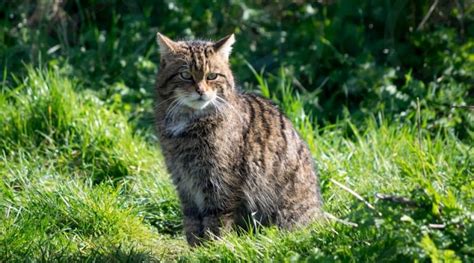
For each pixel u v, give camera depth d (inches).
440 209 295.9
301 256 313.7
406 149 457.4
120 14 626.5
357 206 313.7
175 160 378.0
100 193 400.5
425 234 279.9
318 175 418.0
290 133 392.5
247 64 549.6
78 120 475.5
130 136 476.1
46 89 490.6
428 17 567.2
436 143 463.2
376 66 550.3
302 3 620.4
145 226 396.8
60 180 423.8
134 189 431.2
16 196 400.2
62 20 597.9
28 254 340.8
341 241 315.0
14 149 462.9
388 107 528.4
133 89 556.1
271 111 391.9
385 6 573.3
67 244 357.4
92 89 547.5
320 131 518.6
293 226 387.2
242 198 378.0
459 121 510.9
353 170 442.9
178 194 384.8
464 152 456.1
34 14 597.3
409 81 534.0
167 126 376.5
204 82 365.4
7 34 593.3
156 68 572.7
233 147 369.4
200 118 367.9
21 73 551.8
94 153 460.4
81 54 580.4
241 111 376.2
